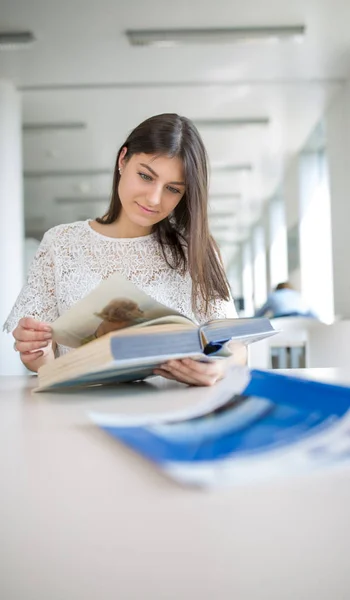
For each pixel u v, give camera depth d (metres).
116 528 0.25
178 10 3.84
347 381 0.81
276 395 0.53
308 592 0.20
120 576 0.21
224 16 3.93
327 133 5.22
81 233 1.42
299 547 0.23
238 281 6.59
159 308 0.77
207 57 4.46
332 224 5.16
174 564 0.22
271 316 2.86
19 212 5.17
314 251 5.62
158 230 1.43
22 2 3.70
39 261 1.40
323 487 0.30
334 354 1.94
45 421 0.55
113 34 4.12
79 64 4.57
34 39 4.14
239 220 6.39
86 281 1.37
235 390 0.57
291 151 5.58
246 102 5.15
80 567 0.22
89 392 0.79
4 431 0.50
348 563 0.21
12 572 0.21
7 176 5.00
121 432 0.40
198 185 1.27
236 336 0.82
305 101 5.09
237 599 0.19
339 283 5.03
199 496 0.29
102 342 0.67
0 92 4.87
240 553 0.22
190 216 1.29
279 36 4.11
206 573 0.21
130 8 3.80
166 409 0.61
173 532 0.25
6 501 0.30
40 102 5.11
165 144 1.21
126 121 5.32
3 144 4.95
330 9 3.84
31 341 0.88
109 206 1.45
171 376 0.82
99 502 0.29
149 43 4.19
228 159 5.72
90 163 5.68
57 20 3.93
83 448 0.42
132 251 1.40
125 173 1.28
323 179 5.55
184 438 0.37
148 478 0.33
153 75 4.77
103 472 0.35
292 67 4.67
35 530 0.25
